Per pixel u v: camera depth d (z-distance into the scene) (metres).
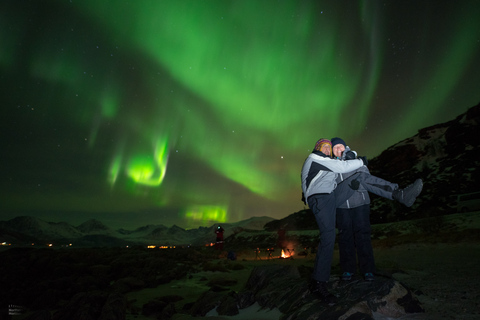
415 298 3.12
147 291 7.99
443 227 18.00
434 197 29.14
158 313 5.68
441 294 3.78
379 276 3.47
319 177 3.05
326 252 3.00
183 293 7.53
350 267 3.47
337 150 3.51
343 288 3.29
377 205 33.84
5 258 10.80
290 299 3.57
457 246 12.20
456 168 32.59
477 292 3.74
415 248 13.49
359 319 2.57
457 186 29.00
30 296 7.09
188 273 11.06
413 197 2.87
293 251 20.81
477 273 5.39
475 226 16.08
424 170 35.84
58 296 7.03
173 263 12.40
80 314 4.65
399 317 2.88
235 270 12.13
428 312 3.00
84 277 8.54
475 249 10.73
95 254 12.73
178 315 4.75
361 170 3.30
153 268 11.02
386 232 22.06
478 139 35.25
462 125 38.22
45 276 9.23
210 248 25.55
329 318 2.69
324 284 3.03
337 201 3.36
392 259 9.48
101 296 5.20
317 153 3.17
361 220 3.40
